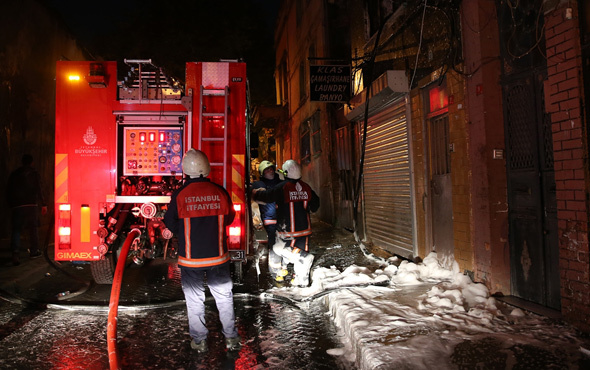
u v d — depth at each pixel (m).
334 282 6.07
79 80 6.09
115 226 6.26
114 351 4.11
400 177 7.77
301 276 6.39
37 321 5.21
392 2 7.95
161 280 7.22
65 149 6.07
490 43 5.16
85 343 4.52
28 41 11.55
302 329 4.86
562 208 4.00
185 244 4.20
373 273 6.52
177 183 6.36
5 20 10.42
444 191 6.41
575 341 3.71
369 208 9.59
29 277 7.17
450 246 6.28
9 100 10.65
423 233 6.98
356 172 10.41
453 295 4.96
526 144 4.81
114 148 6.09
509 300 4.86
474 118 5.34
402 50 7.43
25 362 4.06
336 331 4.78
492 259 5.10
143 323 5.13
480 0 5.18
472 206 5.45
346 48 12.49
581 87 3.78
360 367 3.80
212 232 4.21
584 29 3.77
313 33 14.07
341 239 10.24
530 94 4.71
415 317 4.46
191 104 6.00
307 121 15.77
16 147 11.02
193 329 4.23
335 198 12.45
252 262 8.50
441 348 3.69
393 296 5.27
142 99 6.07
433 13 6.30
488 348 3.66
